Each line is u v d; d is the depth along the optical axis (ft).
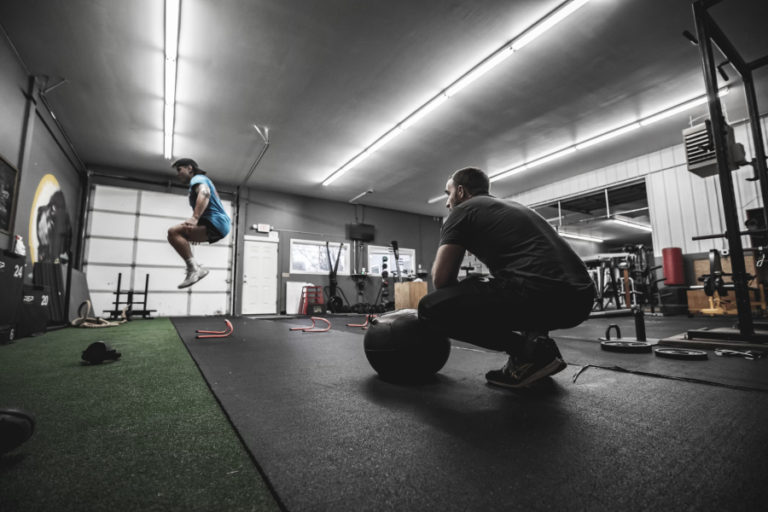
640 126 20.86
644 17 13.12
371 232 35.65
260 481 2.45
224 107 18.58
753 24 13.66
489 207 4.80
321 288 32.76
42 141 17.76
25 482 2.39
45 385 5.20
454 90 16.97
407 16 12.91
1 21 12.83
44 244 18.21
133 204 25.99
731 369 5.93
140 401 4.41
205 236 8.97
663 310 21.16
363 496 2.17
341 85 16.88
